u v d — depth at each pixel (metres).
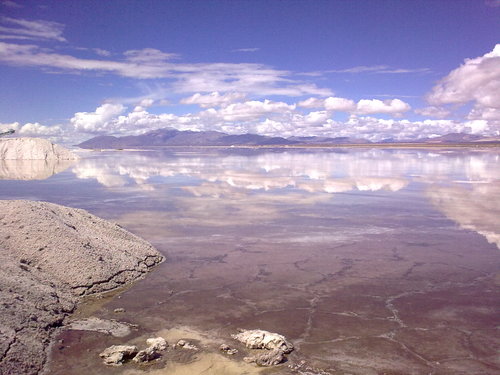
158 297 7.76
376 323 6.65
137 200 18.33
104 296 7.86
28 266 8.12
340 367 5.43
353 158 54.50
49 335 6.25
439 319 6.79
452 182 24.84
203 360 5.60
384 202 17.58
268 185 23.53
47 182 25.66
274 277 8.71
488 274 8.80
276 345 5.81
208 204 17.17
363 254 10.23
